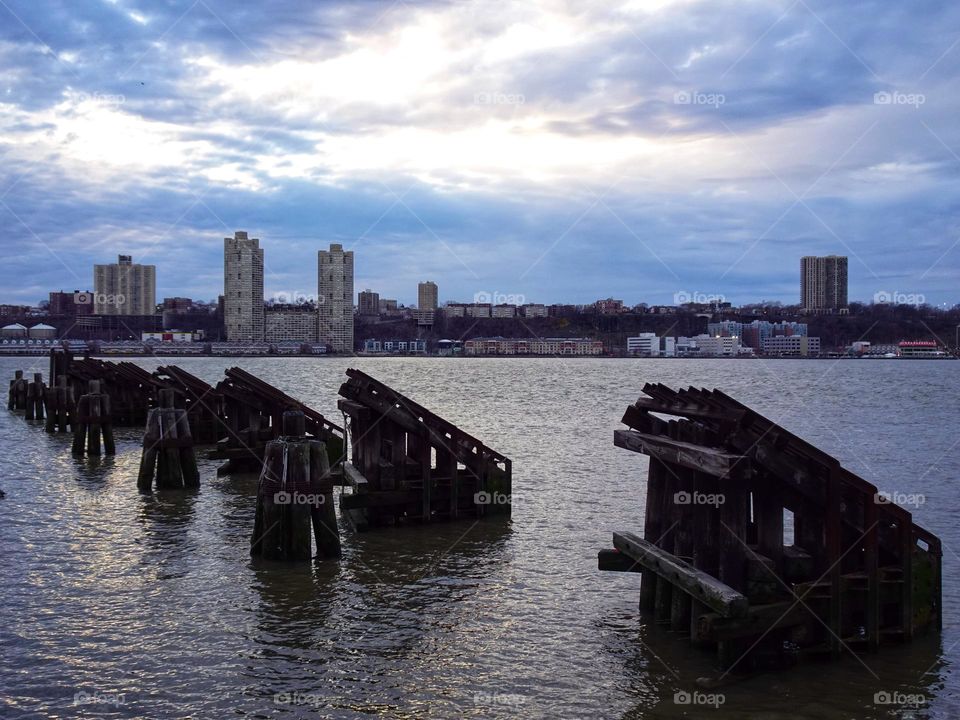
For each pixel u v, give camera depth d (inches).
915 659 539.8
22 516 941.2
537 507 1023.6
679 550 599.5
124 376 1980.8
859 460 1595.7
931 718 464.8
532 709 473.1
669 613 603.2
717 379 6264.8
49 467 1315.2
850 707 476.4
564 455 1561.3
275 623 599.5
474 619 613.6
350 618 612.4
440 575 722.8
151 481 1105.4
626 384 5290.4
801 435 2126.0
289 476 750.5
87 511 970.7
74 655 538.3
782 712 469.4
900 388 4849.9
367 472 896.9
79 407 1437.0
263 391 1250.0
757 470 536.1
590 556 792.3
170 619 605.0
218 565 742.5
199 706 470.3
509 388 4655.5
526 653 552.1
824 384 5447.8
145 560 756.6
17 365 7253.9
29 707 467.2
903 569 559.8
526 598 663.8
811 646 534.6
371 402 888.9
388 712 466.3
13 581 690.2
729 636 509.7
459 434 930.1
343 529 897.5
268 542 755.4
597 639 577.3
